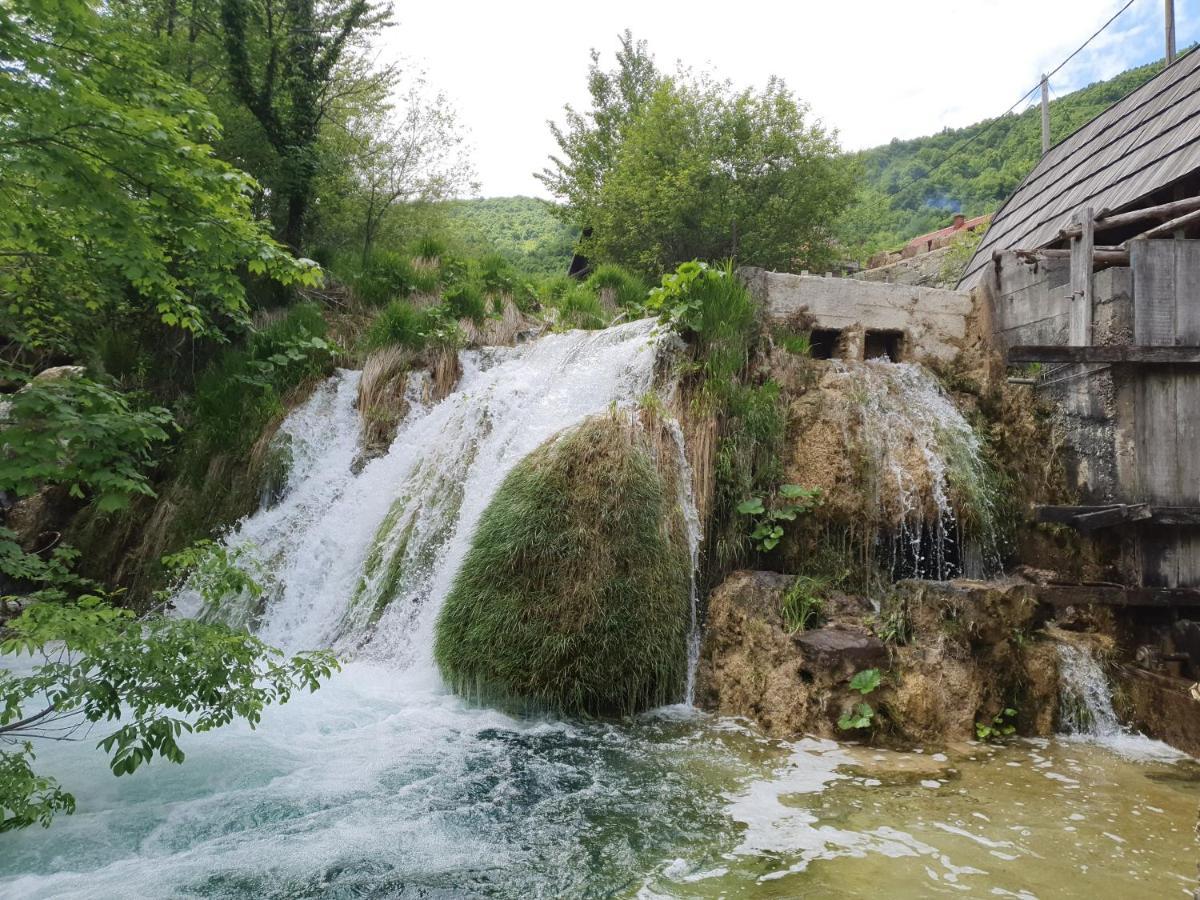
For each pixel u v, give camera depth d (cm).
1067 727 495
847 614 534
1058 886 289
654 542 530
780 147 1638
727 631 533
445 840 327
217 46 1149
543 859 312
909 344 773
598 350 789
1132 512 532
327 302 1185
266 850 316
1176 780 405
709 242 1705
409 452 776
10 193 486
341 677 548
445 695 518
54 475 429
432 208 1905
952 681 479
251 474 809
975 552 624
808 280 759
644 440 575
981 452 661
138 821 340
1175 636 524
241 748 423
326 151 1398
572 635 499
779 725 472
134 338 1014
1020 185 1148
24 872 295
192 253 568
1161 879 295
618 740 454
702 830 339
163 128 433
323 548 717
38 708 488
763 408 637
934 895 282
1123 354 543
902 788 388
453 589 540
